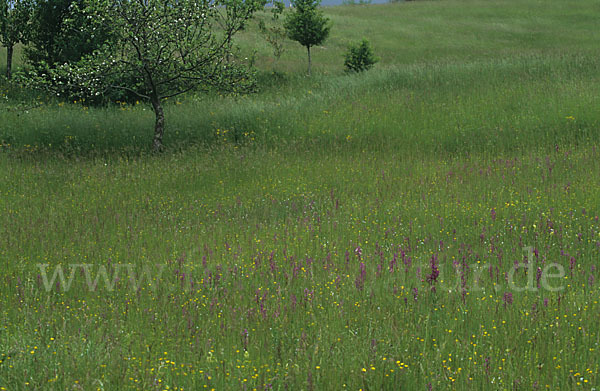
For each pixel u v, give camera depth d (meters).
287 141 20.31
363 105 23.22
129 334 6.20
